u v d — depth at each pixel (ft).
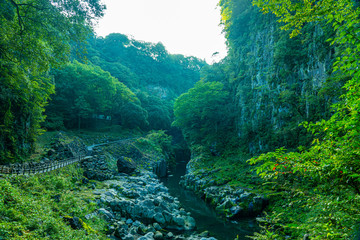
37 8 41.19
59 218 30.94
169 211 55.62
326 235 11.18
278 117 90.84
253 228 49.06
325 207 11.51
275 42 101.81
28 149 72.54
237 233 46.60
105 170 86.02
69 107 146.10
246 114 117.08
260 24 118.21
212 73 165.27
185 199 75.41
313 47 79.05
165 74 415.44
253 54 123.54
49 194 39.93
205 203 70.95
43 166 58.13
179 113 160.15
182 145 210.18
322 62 73.00
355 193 10.50
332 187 11.08
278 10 24.27
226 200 62.54
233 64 148.05
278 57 93.25
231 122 134.00
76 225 31.71
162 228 47.96
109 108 188.03
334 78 52.54
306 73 81.66
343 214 10.59
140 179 84.94
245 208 57.06
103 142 141.08
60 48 45.01
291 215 38.29
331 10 13.93
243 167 92.63
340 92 52.34
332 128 10.64
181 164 182.19
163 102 280.72
